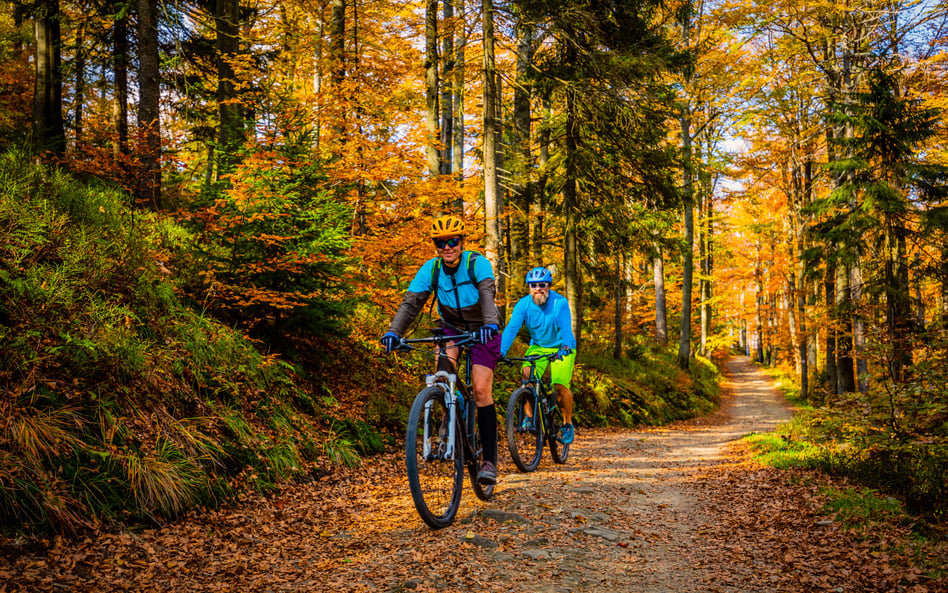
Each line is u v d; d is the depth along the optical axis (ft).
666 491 20.83
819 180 61.36
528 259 60.75
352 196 30.35
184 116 47.19
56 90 43.11
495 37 43.45
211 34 48.26
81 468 13.30
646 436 45.14
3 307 15.75
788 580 12.06
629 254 68.54
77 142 23.81
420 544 13.20
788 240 86.63
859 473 21.77
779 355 122.83
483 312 14.34
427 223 31.42
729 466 26.27
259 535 13.88
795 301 88.33
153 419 16.43
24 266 17.89
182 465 15.35
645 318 109.19
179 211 24.47
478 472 15.85
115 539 12.22
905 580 11.67
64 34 50.88
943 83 52.49
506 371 42.45
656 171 56.24
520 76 49.90
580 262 64.18
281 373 23.94
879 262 51.70
